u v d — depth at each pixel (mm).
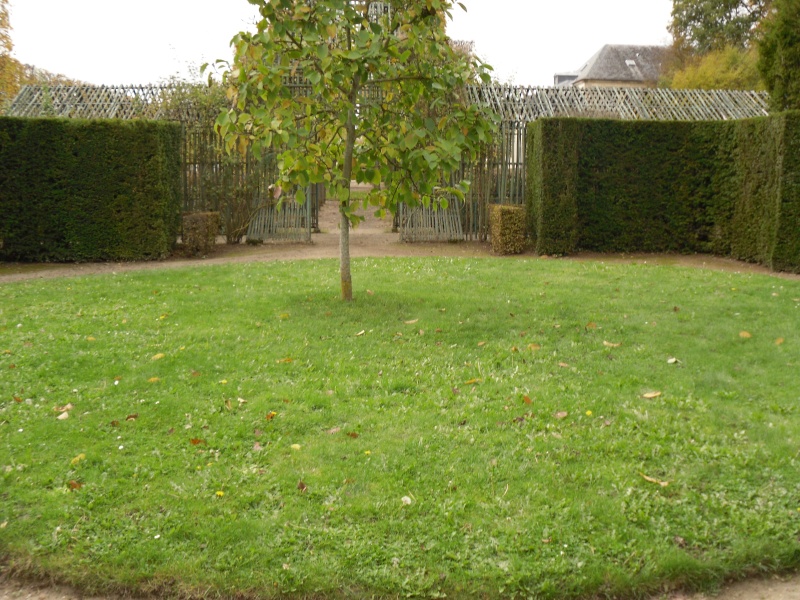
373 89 10602
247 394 5199
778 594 3146
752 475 3930
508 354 6188
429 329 6945
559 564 3172
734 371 5715
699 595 3145
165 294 8586
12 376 5531
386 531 3426
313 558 3225
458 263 11508
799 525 3451
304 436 4492
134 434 4504
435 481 3877
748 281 9672
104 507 3637
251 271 10555
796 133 11078
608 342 6551
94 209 12805
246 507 3645
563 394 5188
